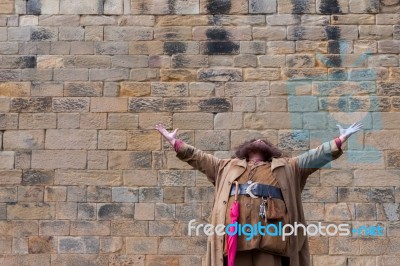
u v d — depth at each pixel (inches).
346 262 395.9
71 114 411.8
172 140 252.1
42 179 406.0
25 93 413.7
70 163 407.5
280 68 412.2
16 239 401.1
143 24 419.2
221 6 418.9
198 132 408.2
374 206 399.9
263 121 406.9
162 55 416.2
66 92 413.4
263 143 248.8
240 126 407.8
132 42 417.7
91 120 411.5
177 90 412.8
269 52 414.0
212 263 233.8
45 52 417.4
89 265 398.6
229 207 234.4
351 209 400.2
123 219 402.0
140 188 404.8
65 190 405.1
